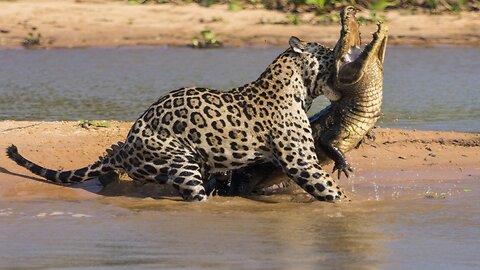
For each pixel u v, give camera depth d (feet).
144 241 73.56
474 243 73.41
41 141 106.73
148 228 77.66
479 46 206.28
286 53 87.04
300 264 67.15
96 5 227.40
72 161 100.17
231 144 85.61
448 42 209.26
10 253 70.23
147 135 86.69
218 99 86.33
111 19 220.23
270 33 214.28
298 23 219.00
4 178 94.07
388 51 200.03
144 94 151.74
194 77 169.07
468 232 76.89
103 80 166.20
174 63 185.68
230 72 174.60
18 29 212.23
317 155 89.25
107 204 86.33
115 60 189.37
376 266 66.95
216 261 67.87
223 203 86.94
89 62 186.60
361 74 83.35
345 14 83.82
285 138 85.56
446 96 149.07
